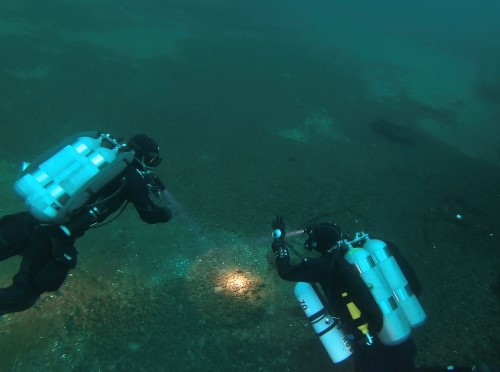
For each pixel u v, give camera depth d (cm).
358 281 227
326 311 266
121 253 411
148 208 247
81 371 305
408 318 246
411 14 3891
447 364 355
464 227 573
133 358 321
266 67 1160
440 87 1424
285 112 884
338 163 704
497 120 1195
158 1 1573
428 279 457
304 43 1585
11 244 235
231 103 864
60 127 634
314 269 253
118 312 354
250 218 509
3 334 314
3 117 612
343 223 539
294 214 538
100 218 239
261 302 393
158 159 262
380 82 1309
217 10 1720
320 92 1064
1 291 213
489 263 502
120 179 235
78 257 395
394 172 709
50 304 345
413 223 564
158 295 378
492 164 848
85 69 845
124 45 1054
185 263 419
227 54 1192
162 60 1018
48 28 1013
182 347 337
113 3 1391
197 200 520
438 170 752
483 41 2952
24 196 216
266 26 1706
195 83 927
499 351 375
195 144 664
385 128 879
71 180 218
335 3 3303
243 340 353
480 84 1535
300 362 345
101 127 659
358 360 255
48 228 226
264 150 694
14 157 537
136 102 767
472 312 416
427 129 979
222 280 409
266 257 450
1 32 898
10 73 744
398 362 246
